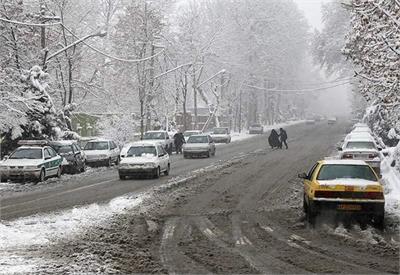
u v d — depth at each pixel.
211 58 85.69
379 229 15.15
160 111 69.12
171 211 18.58
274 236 14.27
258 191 23.64
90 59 55.66
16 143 37.34
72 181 28.84
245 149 55.28
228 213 18.14
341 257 11.86
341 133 86.44
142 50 57.66
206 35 81.62
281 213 18.03
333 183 15.42
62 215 17.75
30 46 42.19
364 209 15.10
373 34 17.69
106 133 54.81
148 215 17.69
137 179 29.16
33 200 21.45
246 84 102.94
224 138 69.00
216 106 83.19
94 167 38.34
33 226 15.71
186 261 11.59
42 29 41.44
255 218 17.12
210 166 36.59
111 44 62.19
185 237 14.21
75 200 21.33
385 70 17.78
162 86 66.12
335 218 16.22
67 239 13.91
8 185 26.89
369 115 58.31
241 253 12.34
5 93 36.34
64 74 50.59
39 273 10.36
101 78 58.91
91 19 57.78
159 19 59.84
